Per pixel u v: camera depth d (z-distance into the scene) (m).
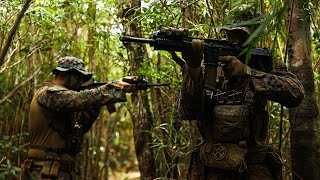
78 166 5.77
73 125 3.31
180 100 2.55
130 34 4.13
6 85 5.35
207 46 2.43
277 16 1.70
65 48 5.02
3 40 4.29
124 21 4.13
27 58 5.23
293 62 2.80
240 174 2.50
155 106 4.25
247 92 2.53
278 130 3.78
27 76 5.35
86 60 5.77
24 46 5.12
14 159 5.80
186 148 4.01
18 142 5.78
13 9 4.14
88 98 3.13
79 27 5.14
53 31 4.73
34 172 3.20
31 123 3.26
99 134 6.33
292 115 2.84
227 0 3.13
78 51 5.26
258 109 2.53
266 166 2.54
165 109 4.14
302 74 2.78
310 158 2.79
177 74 3.89
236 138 2.48
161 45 2.34
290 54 2.82
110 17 4.98
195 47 2.30
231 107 2.50
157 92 4.27
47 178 3.18
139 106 4.39
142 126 4.35
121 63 5.75
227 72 2.40
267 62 2.53
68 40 5.00
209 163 2.50
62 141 3.28
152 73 3.81
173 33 2.32
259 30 1.64
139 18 3.81
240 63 2.37
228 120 2.47
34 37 5.04
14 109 5.65
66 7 4.86
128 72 4.43
